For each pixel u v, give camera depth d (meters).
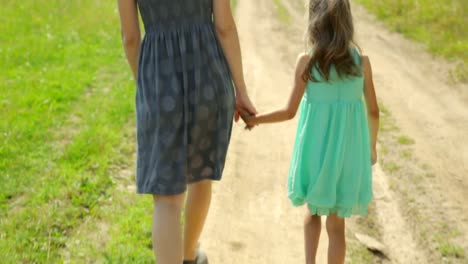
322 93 4.20
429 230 5.84
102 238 5.17
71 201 5.84
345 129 4.20
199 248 5.06
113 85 10.65
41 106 8.99
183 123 3.71
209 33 3.78
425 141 8.47
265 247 5.43
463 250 5.46
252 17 21.98
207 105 3.73
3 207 5.64
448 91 11.30
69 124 8.32
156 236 3.70
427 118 9.59
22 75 11.02
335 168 4.20
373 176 7.12
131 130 8.20
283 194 6.65
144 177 3.74
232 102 3.91
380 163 7.55
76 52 13.34
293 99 4.30
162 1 3.65
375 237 5.69
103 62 12.51
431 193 6.69
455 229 5.86
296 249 5.41
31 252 4.84
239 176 7.12
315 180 4.24
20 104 9.05
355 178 4.25
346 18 4.12
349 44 4.14
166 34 3.70
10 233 5.11
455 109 10.15
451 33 15.59
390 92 11.27
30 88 9.98
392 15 18.75
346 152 4.22
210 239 5.50
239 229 5.75
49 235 5.15
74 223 5.43
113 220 5.51
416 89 11.48
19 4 18.81
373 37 16.58
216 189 6.69
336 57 4.09
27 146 7.28
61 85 10.30
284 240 5.57
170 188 3.69
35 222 5.33
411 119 9.52
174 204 3.77
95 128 8.05
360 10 20.33
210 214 6.03
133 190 6.27
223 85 3.81
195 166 3.85
